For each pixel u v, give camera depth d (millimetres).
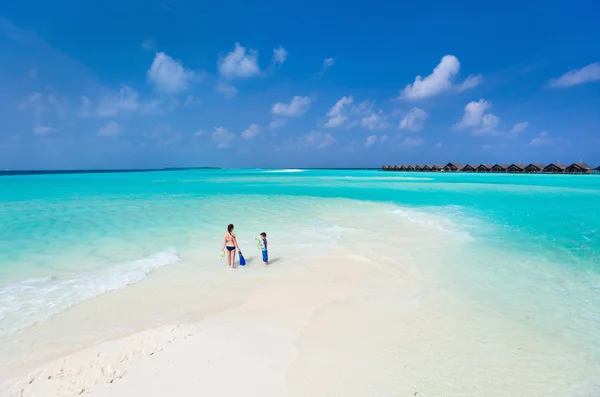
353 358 4762
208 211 18156
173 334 5363
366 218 15914
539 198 24234
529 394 4133
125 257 9562
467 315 6137
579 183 38812
